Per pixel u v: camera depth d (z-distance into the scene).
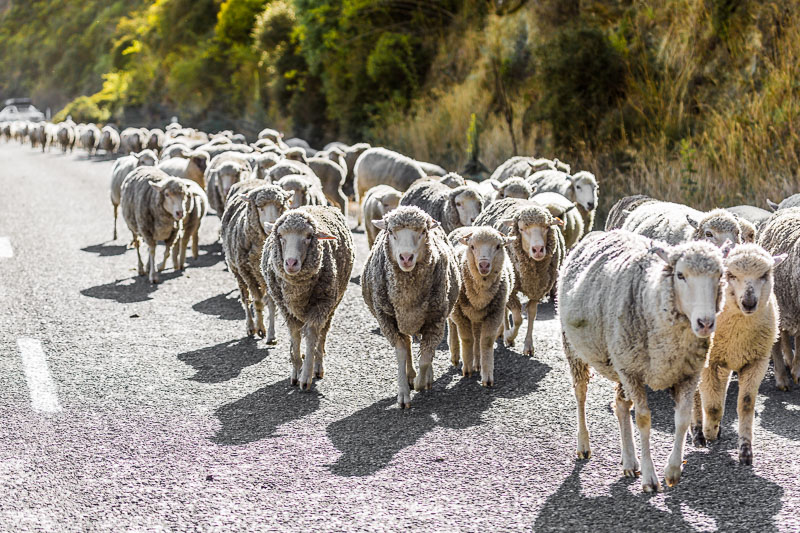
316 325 9.63
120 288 14.59
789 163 17.66
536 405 8.80
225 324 12.28
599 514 6.32
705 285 6.26
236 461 7.38
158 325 12.15
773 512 6.26
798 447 7.56
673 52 23.75
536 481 6.95
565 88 23.91
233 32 62.59
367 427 8.24
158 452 7.58
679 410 6.70
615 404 7.21
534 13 30.81
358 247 17.95
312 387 9.51
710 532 6.00
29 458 7.41
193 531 6.10
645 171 19.83
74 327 11.93
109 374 9.85
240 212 11.98
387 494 6.71
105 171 39.28
